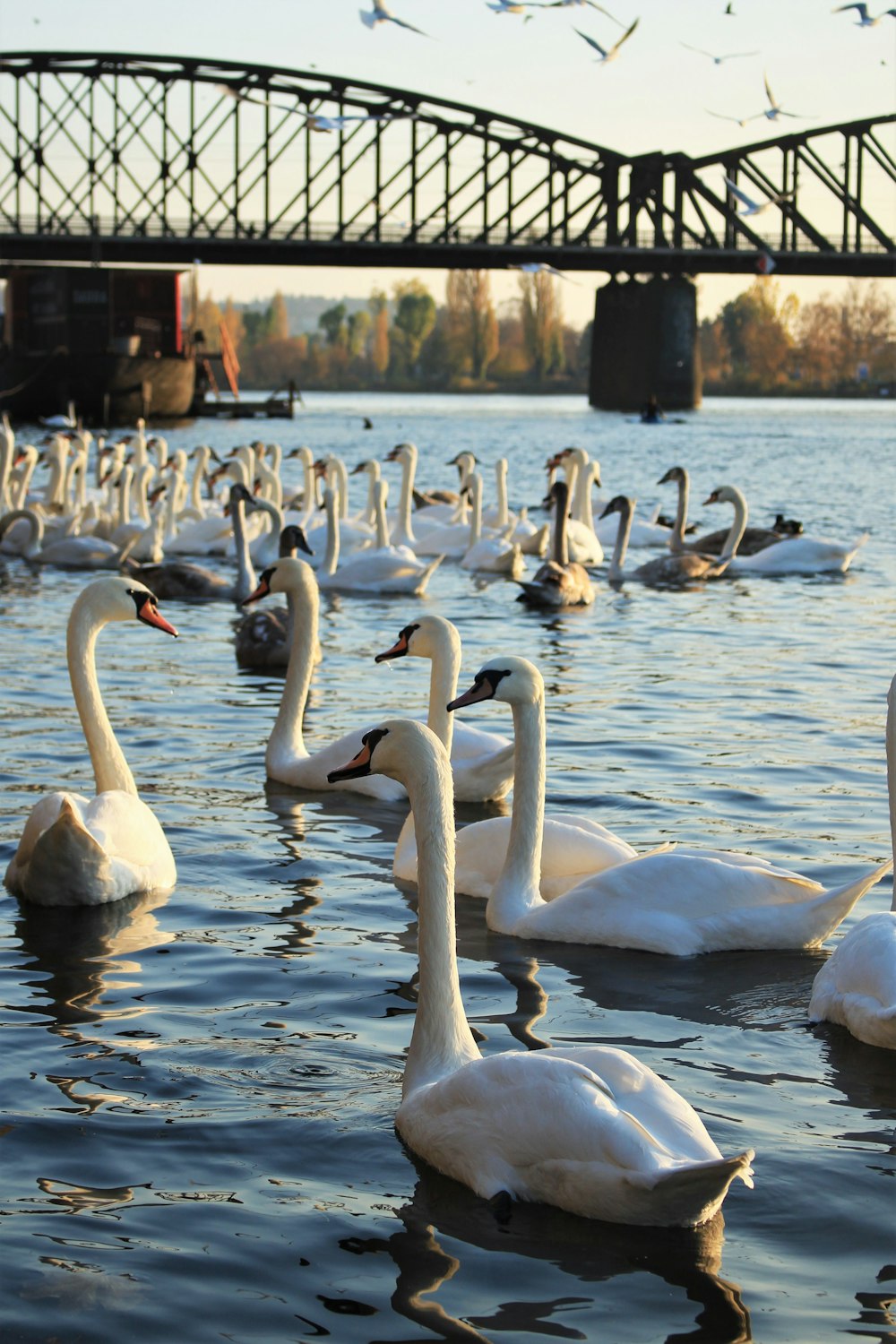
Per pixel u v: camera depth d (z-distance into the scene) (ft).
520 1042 25.16
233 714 50.70
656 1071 24.00
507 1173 19.89
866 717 50.90
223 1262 18.65
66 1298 17.87
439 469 208.33
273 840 37.01
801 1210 19.81
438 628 36.37
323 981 27.78
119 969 28.40
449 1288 18.12
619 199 464.65
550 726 49.29
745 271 440.45
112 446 146.20
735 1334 17.24
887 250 437.17
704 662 62.03
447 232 430.20
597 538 111.04
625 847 33.06
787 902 29.81
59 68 404.36
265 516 105.60
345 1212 19.75
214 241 403.13
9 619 72.02
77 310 374.22
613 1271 18.49
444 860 21.98
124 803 33.50
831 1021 25.93
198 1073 23.84
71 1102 22.77
